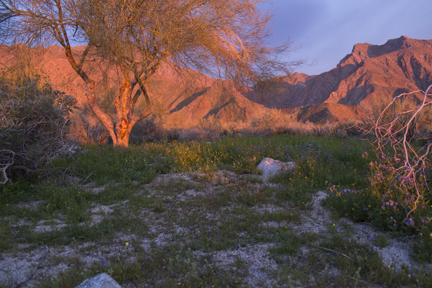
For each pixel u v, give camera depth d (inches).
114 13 331.6
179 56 390.0
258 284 101.3
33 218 172.7
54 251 129.0
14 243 135.0
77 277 102.4
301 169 270.1
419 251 116.8
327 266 104.5
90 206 193.8
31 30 364.2
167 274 106.4
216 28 388.5
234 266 114.3
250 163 306.2
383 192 168.6
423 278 96.5
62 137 255.3
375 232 142.6
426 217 135.3
